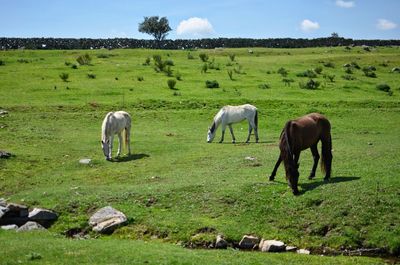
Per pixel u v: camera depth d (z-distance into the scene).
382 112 40.03
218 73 58.47
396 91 51.72
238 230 14.73
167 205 16.69
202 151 26.17
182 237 14.59
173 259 11.99
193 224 15.13
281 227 14.84
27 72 53.94
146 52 82.19
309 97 45.28
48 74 53.09
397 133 32.09
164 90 45.97
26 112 35.75
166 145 28.00
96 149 26.83
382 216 14.53
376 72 67.62
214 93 45.22
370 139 29.25
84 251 12.37
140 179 20.48
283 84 52.09
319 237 14.26
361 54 86.06
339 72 65.25
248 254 13.16
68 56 73.31
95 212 16.31
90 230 15.45
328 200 15.54
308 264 12.47
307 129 16.62
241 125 36.34
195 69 61.09
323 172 17.69
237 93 45.38
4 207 15.90
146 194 17.39
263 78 55.78
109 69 58.19
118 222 15.41
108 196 17.39
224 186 17.59
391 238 13.63
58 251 12.29
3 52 75.31
